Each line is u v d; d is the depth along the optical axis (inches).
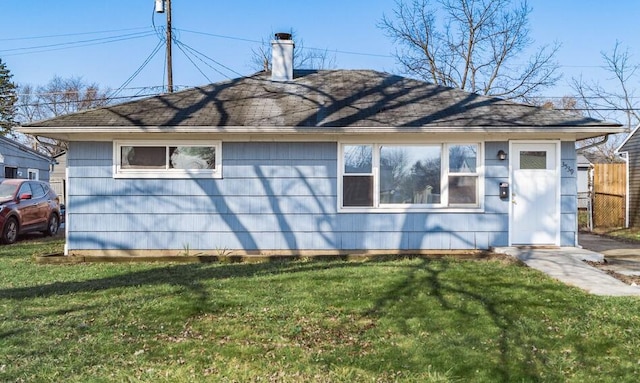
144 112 424.8
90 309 245.1
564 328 209.5
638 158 705.0
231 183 422.0
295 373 168.7
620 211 740.0
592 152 1688.0
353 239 423.8
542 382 160.1
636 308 237.5
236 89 484.1
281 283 302.5
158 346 193.3
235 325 219.0
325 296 267.7
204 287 293.1
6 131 1576.0
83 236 418.0
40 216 570.6
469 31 1199.6
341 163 422.9
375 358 180.5
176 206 420.8
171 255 418.6
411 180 425.4
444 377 163.6
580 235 608.7
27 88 1731.1
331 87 493.0
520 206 423.8
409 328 213.2
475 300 254.4
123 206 419.2
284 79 509.0
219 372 169.3
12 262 398.0
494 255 401.7
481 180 421.7
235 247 422.0
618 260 395.5
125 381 161.2
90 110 429.7
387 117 414.0
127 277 328.8
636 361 176.1
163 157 421.1
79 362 176.4
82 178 417.7
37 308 247.9
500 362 174.7
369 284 295.0
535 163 424.8
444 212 423.2
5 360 177.6
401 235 424.2
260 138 418.0
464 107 441.4
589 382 159.9
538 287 282.5
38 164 922.1
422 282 297.6
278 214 422.9
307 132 400.5
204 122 402.6
